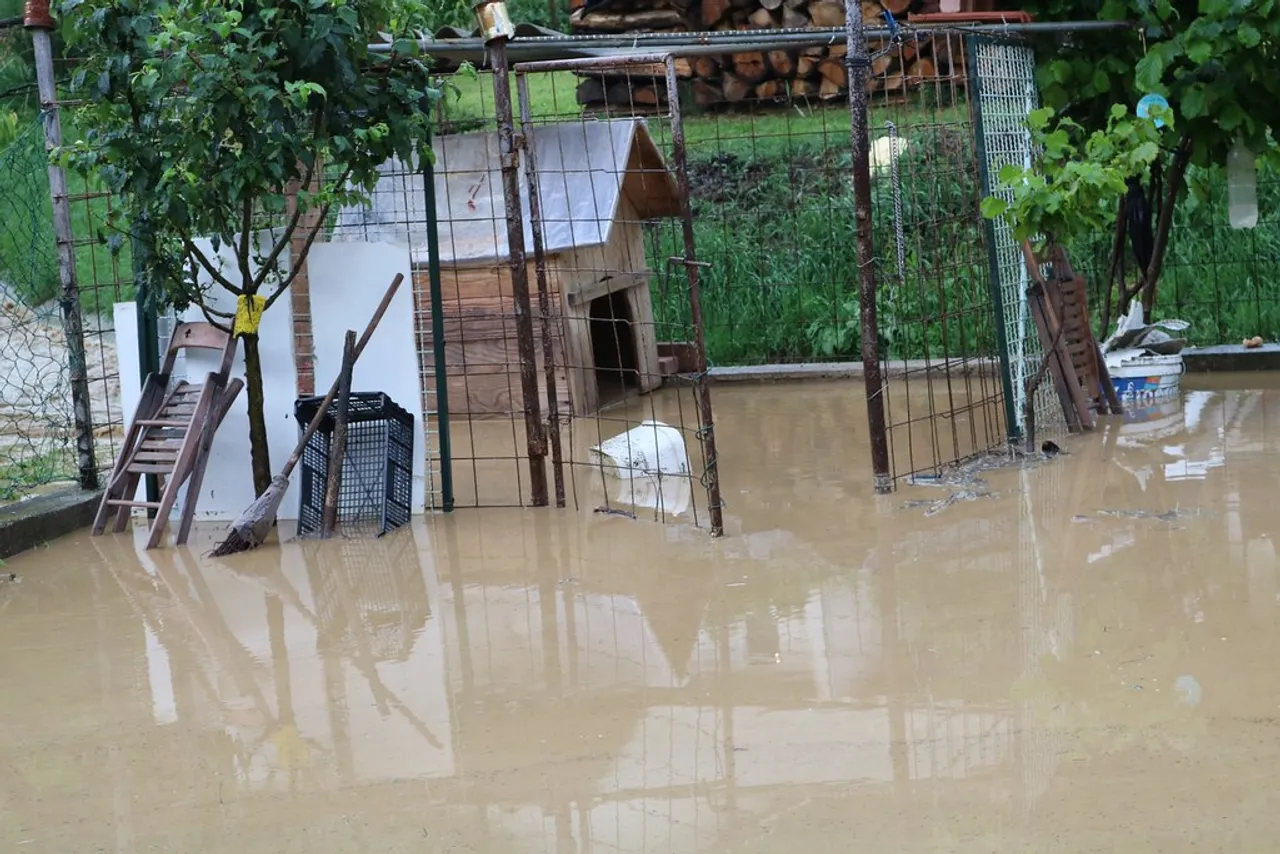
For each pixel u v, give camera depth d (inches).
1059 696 194.9
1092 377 377.7
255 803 176.9
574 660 221.1
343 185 339.0
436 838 164.7
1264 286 481.4
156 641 243.8
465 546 295.9
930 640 219.9
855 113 307.4
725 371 483.2
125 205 309.7
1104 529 273.9
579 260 423.8
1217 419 368.8
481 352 421.1
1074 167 310.8
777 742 185.3
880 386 313.9
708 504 296.2
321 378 328.8
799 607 240.1
